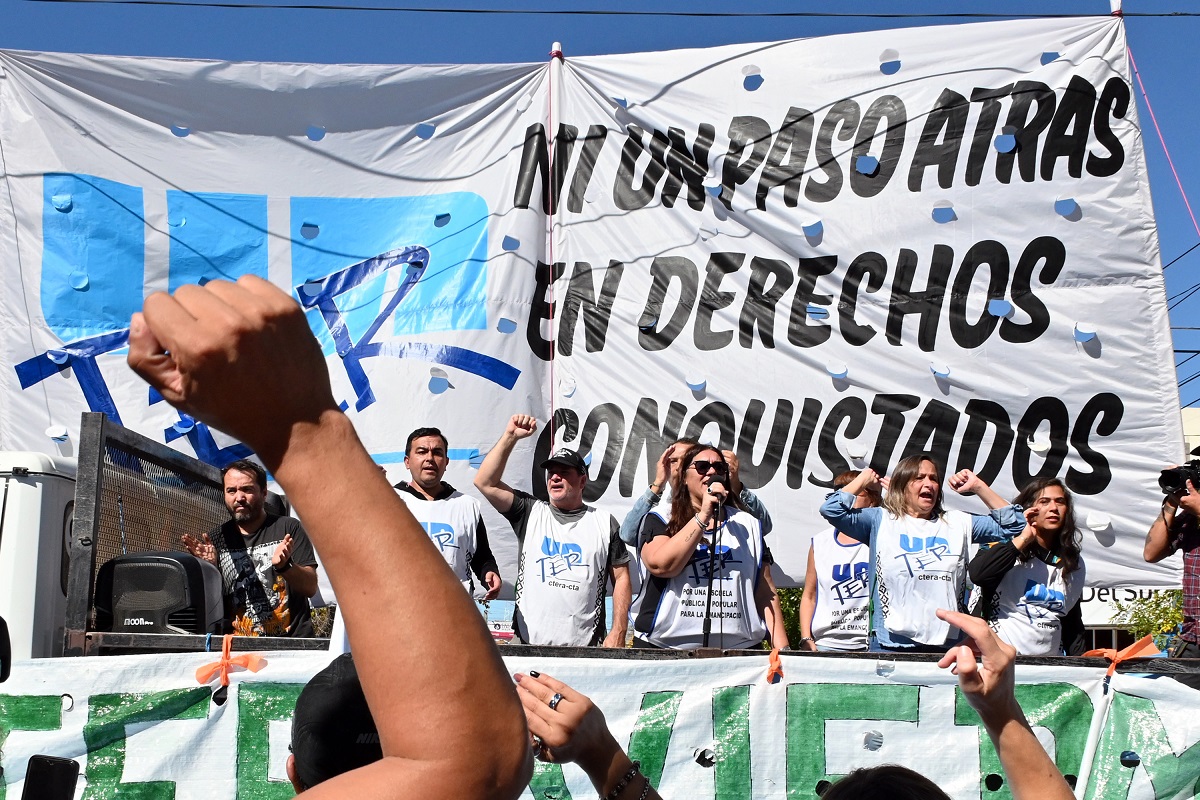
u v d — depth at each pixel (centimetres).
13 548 376
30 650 371
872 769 122
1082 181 575
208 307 69
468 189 607
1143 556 544
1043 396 562
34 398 573
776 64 605
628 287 595
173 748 337
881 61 598
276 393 70
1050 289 570
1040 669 360
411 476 543
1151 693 355
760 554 445
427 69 614
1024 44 590
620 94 612
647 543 444
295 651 346
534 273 599
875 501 534
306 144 608
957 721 352
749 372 582
